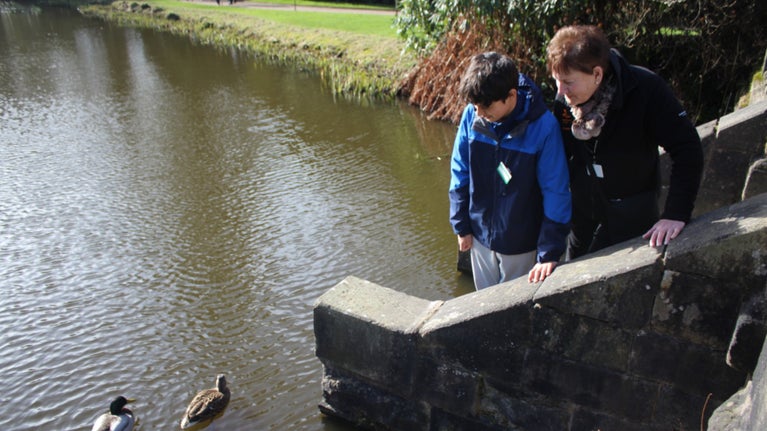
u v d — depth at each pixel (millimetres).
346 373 3881
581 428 3191
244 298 6188
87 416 4727
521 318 3113
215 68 18797
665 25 9438
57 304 6230
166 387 4969
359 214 8039
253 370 5090
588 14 10141
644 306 2801
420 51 13664
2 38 25578
